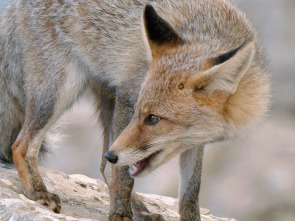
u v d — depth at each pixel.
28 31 12.26
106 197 12.94
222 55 9.83
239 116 10.23
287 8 29.09
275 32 28.06
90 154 22.75
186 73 9.90
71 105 12.20
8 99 12.99
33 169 11.46
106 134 12.55
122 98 11.34
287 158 22.30
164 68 10.10
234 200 21.39
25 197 10.28
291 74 26.94
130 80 11.24
